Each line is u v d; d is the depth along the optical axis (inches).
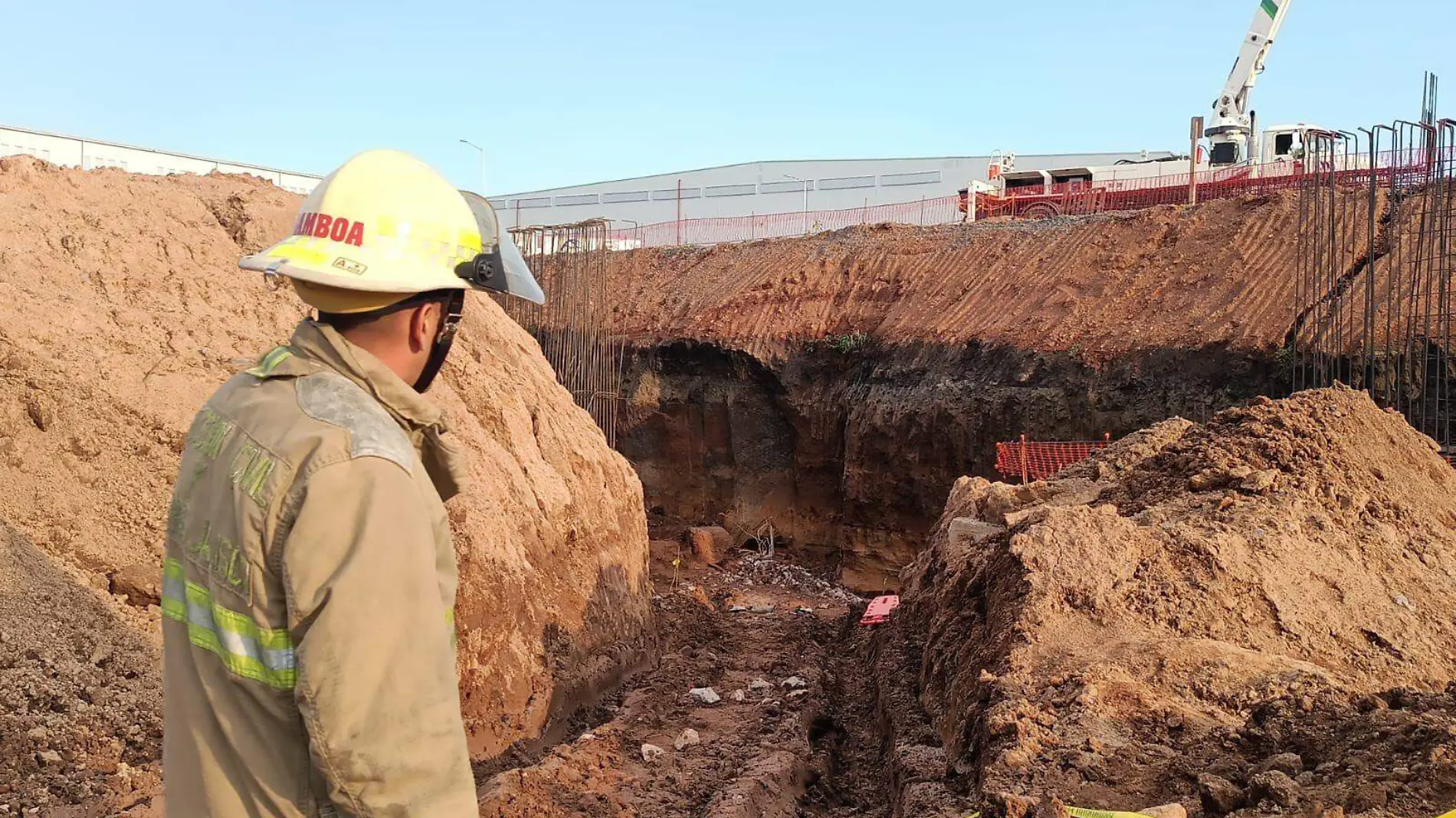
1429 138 558.3
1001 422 703.7
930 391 743.1
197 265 394.3
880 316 856.9
